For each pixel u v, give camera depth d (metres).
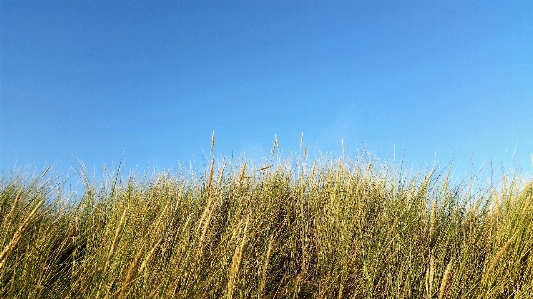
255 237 3.52
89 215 4.09
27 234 2.62
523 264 3.17
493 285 2.99
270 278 3.37
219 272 2.84
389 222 3.68
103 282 2.29
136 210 3.10
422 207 3.81
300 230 3.89
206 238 2.86
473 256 3.31
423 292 3.20
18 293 2.22
